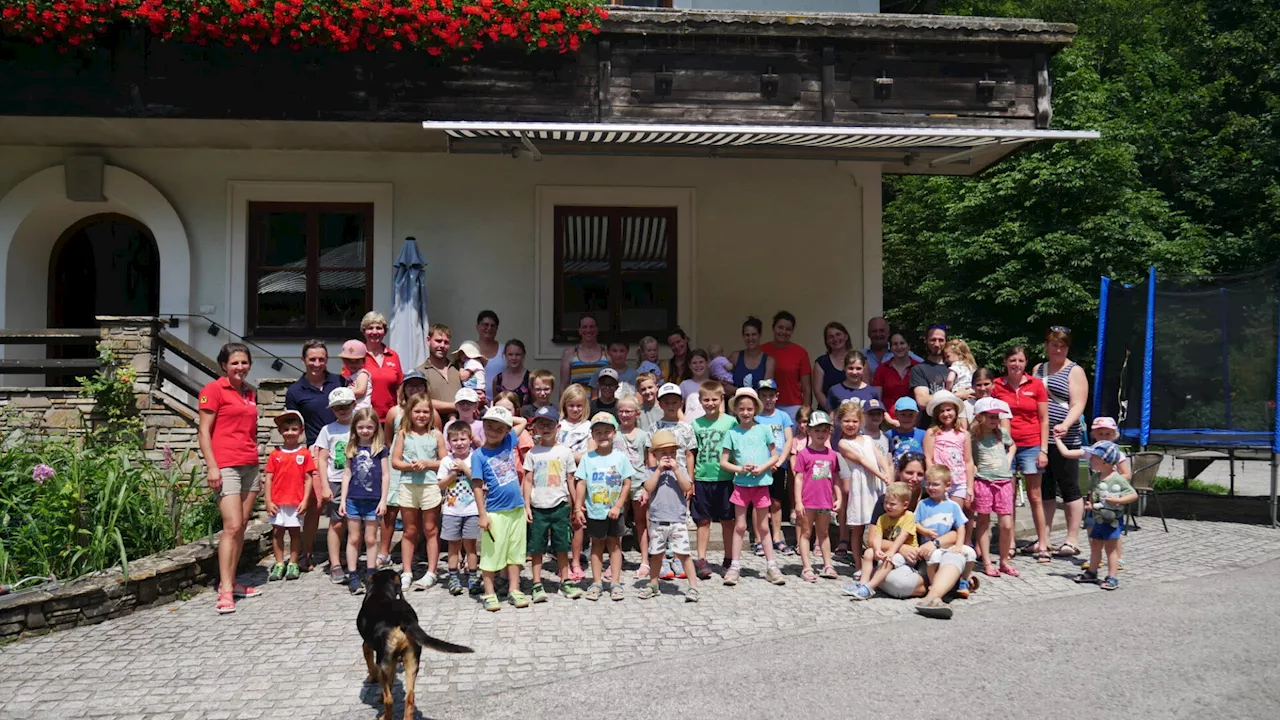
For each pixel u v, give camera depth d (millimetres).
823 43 9469
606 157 11062
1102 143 22844
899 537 6953
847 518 7730
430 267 10867
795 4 11562
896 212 30328
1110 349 11203
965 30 9438
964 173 11406
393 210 10836
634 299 11141
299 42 9031
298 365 10734
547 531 6941
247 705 4824
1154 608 6492
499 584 7297
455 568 7086
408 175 10867
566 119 9312
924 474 7227
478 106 9281
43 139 10289
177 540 7469
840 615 6480
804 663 5355
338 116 9203
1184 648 5531
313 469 7598
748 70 9445
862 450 7723
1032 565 8008
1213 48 28547
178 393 10523
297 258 10836
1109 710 4555
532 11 8938
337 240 10875
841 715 4523
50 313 11297
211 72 9117
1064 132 8891
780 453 7676
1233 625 6012
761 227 11266
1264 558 8148
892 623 6254
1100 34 29125
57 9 8578
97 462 7484
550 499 6930
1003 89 9695
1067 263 22906
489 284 10930
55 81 9031
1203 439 10250
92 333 9023
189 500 8102
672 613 6539
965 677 5070
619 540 7027
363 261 10875
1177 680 4969
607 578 7566
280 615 6488
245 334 10695
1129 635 5824
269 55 9125
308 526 7902
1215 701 4656
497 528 6629
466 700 4848
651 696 4840
